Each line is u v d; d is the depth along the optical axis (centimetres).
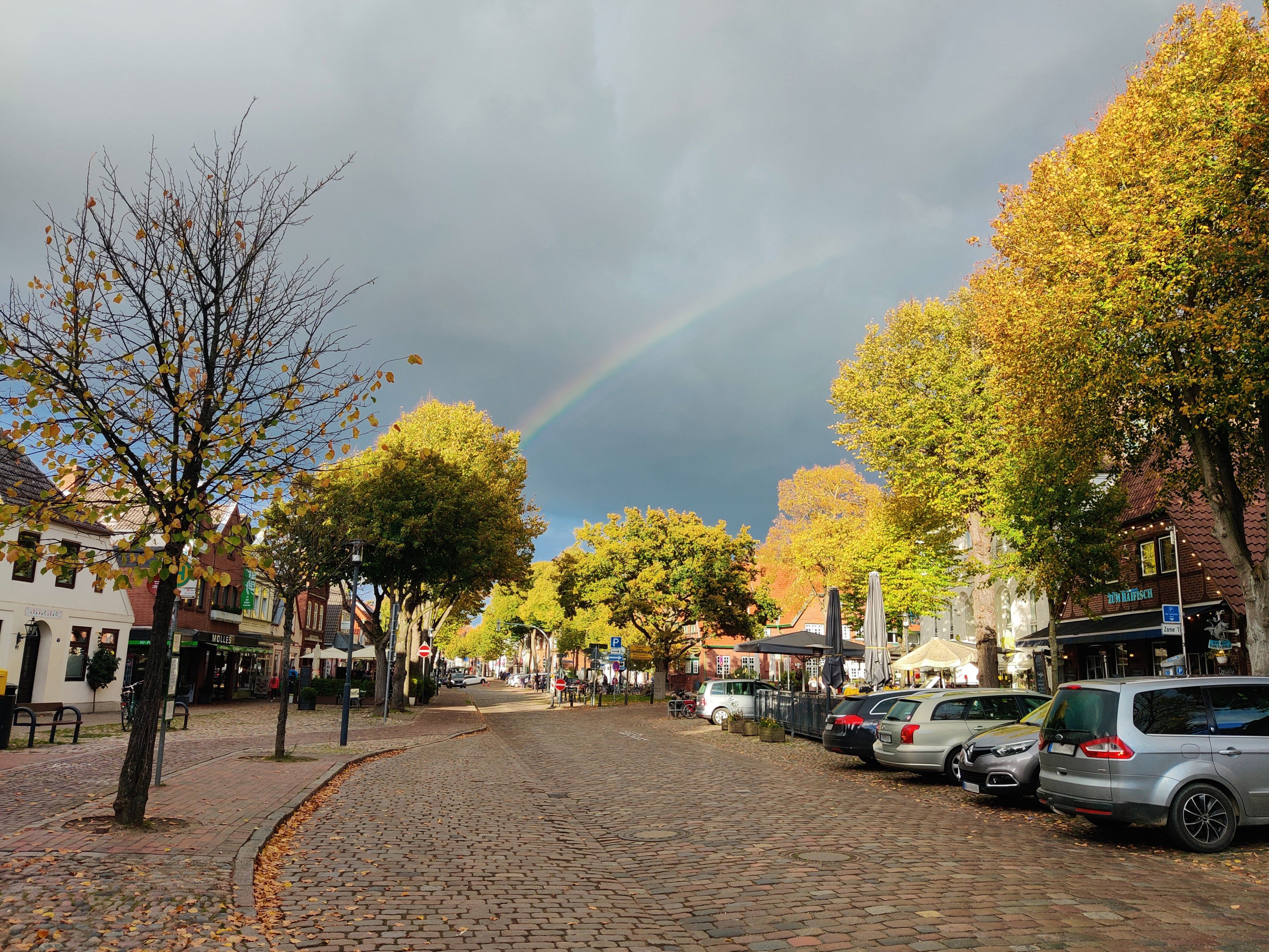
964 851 925
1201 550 2355
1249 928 625
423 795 1348
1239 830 1023
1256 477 1753
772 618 5772
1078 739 980
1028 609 3781
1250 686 971
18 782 1266
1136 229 1395
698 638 5459
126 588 838
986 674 3042
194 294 962
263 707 3928
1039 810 1238
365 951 588
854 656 3447
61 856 762
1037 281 1809
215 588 4316
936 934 621
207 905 646
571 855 937
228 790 1232
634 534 5044
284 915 665
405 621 4162
